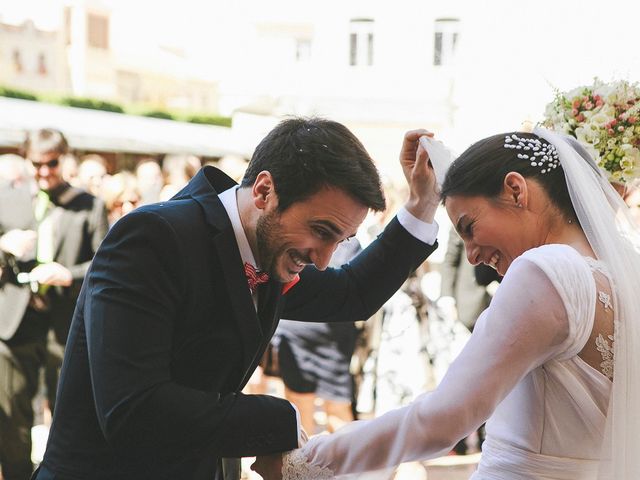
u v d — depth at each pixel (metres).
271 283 2.03
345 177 1.81
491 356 1.78
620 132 2.11
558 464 1.83
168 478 1.95
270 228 1.88
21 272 4.69
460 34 14.00
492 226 1.91
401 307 5.80
